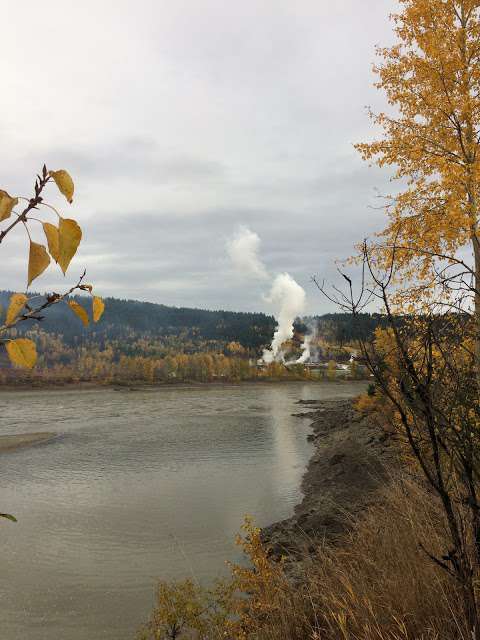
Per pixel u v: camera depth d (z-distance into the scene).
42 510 20.06
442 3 8.34
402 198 8.46
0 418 57.06
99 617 11.02
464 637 2.16
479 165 7.11
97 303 1.09
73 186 0.97
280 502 20.17
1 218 0.91
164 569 13.68
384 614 2.82
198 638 6.17
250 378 147.62
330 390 110.06
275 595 4.69
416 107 8.65
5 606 11.66
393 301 7.12
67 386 116.75
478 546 2.10
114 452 33.66
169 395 97.75
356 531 4.73
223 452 32.88
